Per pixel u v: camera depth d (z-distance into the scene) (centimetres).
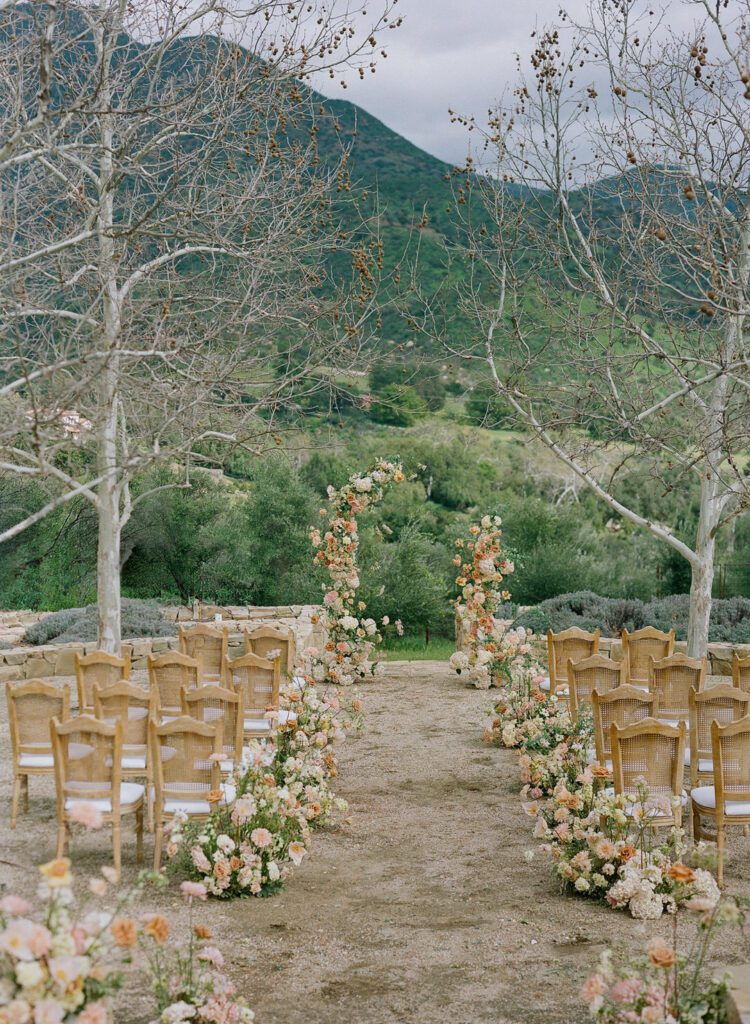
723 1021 363
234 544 2188
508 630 1566
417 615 2105
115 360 685
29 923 294
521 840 722
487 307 1086
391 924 547
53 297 819
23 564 2186
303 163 897
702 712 710
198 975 408
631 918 553
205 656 1002
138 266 933
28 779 800
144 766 695
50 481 1936
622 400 944
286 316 838
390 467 1378
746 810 622
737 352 855
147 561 2238
